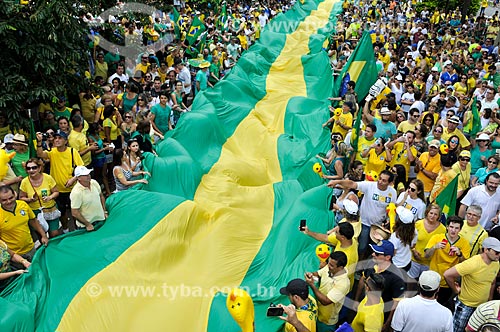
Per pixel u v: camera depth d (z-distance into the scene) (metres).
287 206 9.45
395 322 5.23
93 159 9.72
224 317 6.37
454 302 6.55
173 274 7.07
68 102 11.29
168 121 11.42
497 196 7.88
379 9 29.69
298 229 8.07
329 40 19.03
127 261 6.74
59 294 6.07
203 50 16.03
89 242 6.98
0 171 7.25
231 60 17.62
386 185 7.50
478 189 7.97
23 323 5.48
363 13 26.72
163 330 6.08
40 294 6.00
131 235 7.23
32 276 6.15
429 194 9.16
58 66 10.10
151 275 6.81
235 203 9.13
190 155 10.03
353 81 12.80
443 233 6.65
